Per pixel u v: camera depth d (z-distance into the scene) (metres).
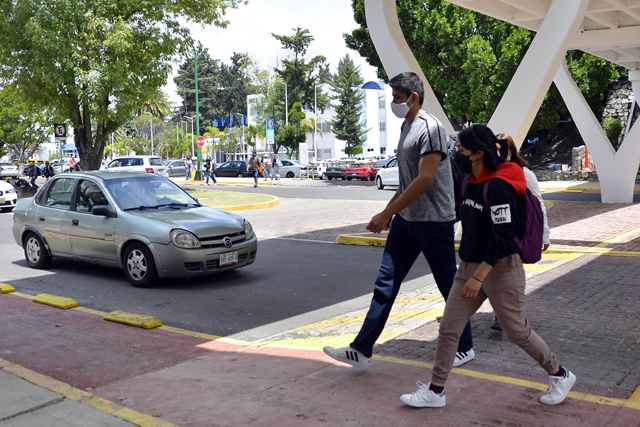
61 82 21.64
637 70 23.02
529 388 3.99
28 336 5.98
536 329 5.41
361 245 11.55
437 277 4.32
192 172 39.97
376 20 11.47
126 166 35.97
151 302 7.39
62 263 10.17
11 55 22.05
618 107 32.97
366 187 30.17
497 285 3.61
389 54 11.41
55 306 7.15
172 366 4.96
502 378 4.18
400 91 4.15
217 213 8.88
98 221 8.64
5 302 7.45
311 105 77.94
